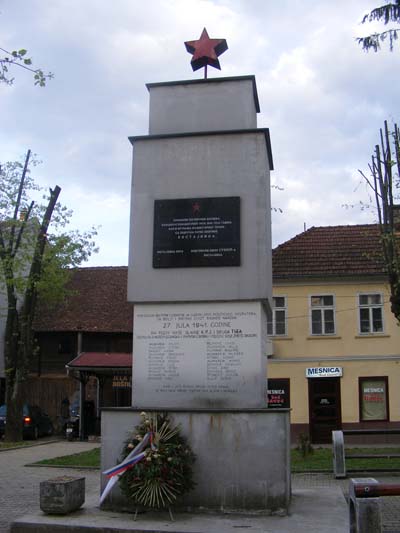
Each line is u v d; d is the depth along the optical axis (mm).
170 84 10703
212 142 10172
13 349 25922
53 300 29625
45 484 8586
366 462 15914
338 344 26859
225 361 9477
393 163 21203
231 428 8852
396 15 14016
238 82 10516
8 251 26359
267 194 10281
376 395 26391
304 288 27500
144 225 10086
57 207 27406
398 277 20234
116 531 7801
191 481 8625
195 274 9766
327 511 8812
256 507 8609
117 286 36156
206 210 9938
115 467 8523
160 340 9711
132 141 10438
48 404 32344
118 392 31562
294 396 26703
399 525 8648
